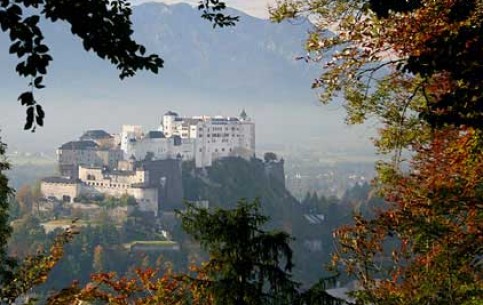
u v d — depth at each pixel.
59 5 15.98
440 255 36.50
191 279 29.94
